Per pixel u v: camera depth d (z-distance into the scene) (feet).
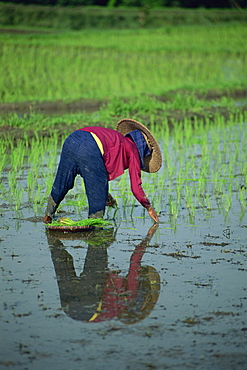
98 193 51.83
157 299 37.11
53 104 132.05
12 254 45.50
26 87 155.33
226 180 72.54
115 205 60.64
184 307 35.91
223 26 337.52
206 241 49.37
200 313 35.06
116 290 38.55
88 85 163.84
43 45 238.68
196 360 29.66
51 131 103.45
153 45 264.52
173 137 105.50
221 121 123.44
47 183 66.64
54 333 32.40
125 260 44.47
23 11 361.71
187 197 62.13
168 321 33.99
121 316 34.65
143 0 408.67
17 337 31.89
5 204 60.80
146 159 55.16
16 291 38.14
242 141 99.91
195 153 89.86
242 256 45.47
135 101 135.13
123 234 51.42
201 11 399.65
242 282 40.01
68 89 156.25
